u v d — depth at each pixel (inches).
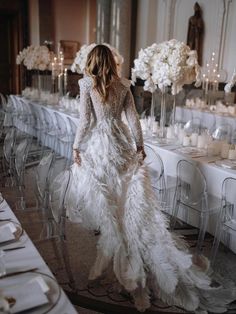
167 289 99.7
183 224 151.9
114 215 105.7
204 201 123.5
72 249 130.0
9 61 464.8
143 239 103.2
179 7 358.3
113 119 108.6
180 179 135.0
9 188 185.9
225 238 132.7
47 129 259.3
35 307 53.0
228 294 105.2
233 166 129.3
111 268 115.6
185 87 340.5
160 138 173.5
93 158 108.4
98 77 105.4
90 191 106.9
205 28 337.1
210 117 248.7
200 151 151.2
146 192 106.0
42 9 441.1
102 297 104.0
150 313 97.7
